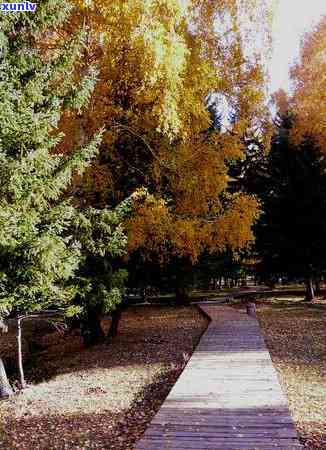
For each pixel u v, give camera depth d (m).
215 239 13.71
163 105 11.16
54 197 9.44
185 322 20.06
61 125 12.31
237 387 8.39
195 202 13.90
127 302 17.64
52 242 8.95
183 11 11.20
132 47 11.17
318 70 21.59
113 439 6.85
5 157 8.70
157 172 13.98
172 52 10.74
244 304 28.02
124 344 15.17
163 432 6.20
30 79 9.40
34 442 6.95
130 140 14.41
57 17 9.72
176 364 11.52
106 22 11.20
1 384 9.93
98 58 12.73
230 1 14.08
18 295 9.29
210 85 13.38
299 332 16.22
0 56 9.08
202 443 5.78
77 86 10.25
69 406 8.70
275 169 26.91
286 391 8.95
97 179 13.61
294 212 26.31
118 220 11.84
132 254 15.97
